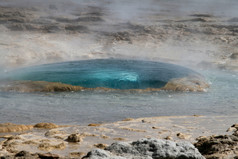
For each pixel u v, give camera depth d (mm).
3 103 9039
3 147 4930
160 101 9500
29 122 7309
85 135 5801
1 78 11648
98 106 8844
